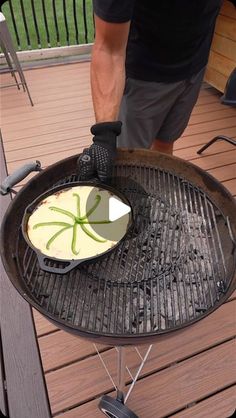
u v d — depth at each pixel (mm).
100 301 635
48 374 990
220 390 963
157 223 751
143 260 690
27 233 690
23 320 1117
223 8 1866
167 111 1183
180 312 623
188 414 917
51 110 2156
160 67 999
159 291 649
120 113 1148
